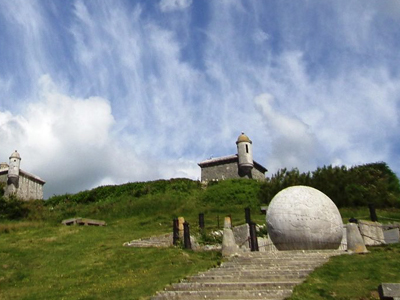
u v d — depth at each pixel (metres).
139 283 12.91
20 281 15.47
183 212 35.78
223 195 39.62
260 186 40.81
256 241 17.98
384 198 34.84
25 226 29.36
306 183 36.72
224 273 12.73
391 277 11.19
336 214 17.23
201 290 11.12
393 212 32.53
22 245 21.78
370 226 21.70
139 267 16.06
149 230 27.64
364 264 12.55
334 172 37.72
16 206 39.38
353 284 10.75
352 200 33.94
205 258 16.80
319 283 10.85
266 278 11.85
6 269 17.03
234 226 23.89
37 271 16.84
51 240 22.98
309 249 16.62
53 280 15.29
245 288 10.98
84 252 19.81
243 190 39.94
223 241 15.88
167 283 12.14
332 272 11.89
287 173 39.78
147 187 44.62
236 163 49.00
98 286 13.38
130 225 30.66
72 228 27.52
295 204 17.11
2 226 28.31
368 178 37.19
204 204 38.72
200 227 23.55
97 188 46.72
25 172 51.50
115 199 43.53
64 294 12.64
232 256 15.27
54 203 45.12
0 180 50.91
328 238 16.62
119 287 12.70
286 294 10.21
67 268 17.08
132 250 19.34
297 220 16.72
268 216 17.77
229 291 10.57
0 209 38.56
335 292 10.20
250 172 48.19
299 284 10.81
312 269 12.31
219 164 50.09
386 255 13.77
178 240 20.48
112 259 17.92
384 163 39.53
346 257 13.65
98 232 25.80
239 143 49.16
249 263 13.98
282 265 13.27
